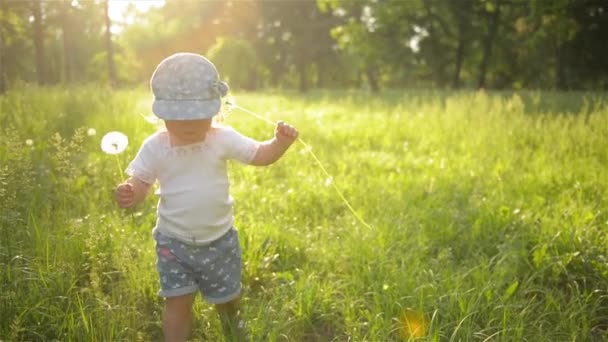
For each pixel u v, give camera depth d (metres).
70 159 5.64
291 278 3.73
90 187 5.18
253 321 3.11
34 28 25.08
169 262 2.80
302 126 9.91
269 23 53.41
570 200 5.12
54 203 4.63
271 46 53.50
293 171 6.41
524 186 5.89
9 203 3.79
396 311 3.31
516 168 6.86
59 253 3.54
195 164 2.72
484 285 3.49
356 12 36.69
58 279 3.23
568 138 7.64
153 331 3.19
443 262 3.96
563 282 3.85
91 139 7.09
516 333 3.02
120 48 48.03
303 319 3.29
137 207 4.87
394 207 5.10
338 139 9.06
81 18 37.00
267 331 3.08
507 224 4.59
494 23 29.81
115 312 3.06
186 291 2.80
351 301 3.42
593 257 3.93
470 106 10.78
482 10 31.06
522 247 4.08
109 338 2.90
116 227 3.99
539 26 27.81
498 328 3.12
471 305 3.23
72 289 3.32
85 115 8.29
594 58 30.89
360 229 4.50
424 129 9.62
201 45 58.84
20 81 10.98
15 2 16.45
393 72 41.53
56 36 39.81
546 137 7.88
